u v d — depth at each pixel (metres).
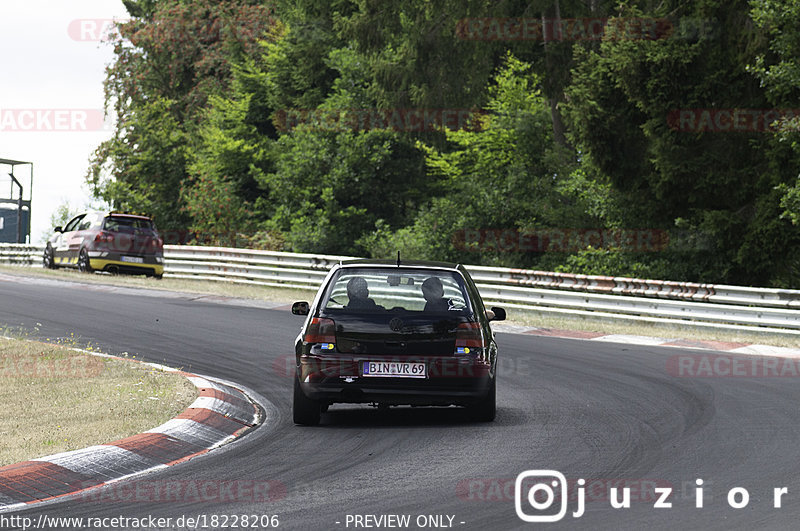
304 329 39.44
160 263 115.00
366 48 151.38
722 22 109.50
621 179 117.88
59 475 29.70
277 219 164.12
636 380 52.53
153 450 33.47
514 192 143.00
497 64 160.50
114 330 69.12
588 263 124.12
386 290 87.88
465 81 152.75
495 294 95.94
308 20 181.00
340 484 29.05
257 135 182.38
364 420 41.19
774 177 105.31
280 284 111.00
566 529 24.12
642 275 118.00
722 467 31.28
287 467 31.48
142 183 192.62
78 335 65.88
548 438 36.41
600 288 91.69
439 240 145.25
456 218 143.88
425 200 165.25
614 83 114.81
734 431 37.78
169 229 190.00
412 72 149.75
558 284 94.88
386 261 41.16
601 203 122.75
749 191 109.88
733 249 111.44
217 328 72.25
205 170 174.25
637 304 85.69
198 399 41.62
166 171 193.62
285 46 180.88
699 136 109.56
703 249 112.50
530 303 94.25
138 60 198.12
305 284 110.12
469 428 38.69
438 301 39.53
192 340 65.50
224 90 196.62
